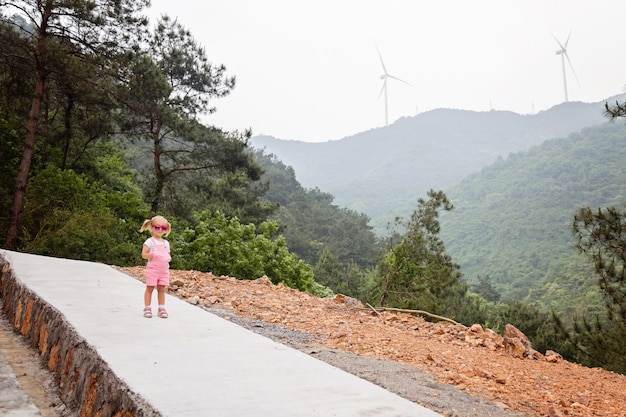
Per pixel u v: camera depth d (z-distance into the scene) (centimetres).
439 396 494
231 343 519
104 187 2661
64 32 2022
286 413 320
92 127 2570
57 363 521
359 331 830
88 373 430
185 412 309
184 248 1947
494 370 672
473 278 19812
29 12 1930
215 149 2883
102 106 2475
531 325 3475
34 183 1902
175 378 379
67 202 1944
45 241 1717
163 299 638
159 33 2828
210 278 1226
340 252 8969
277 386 379
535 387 609
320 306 1081
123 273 1040
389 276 2641
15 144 1991
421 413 340
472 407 473
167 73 2798
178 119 2544
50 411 434
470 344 872
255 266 2052
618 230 1203
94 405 398
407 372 582
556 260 17650
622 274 1234
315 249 8688
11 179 1911
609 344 1451
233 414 311
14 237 1705
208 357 452
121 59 2142
